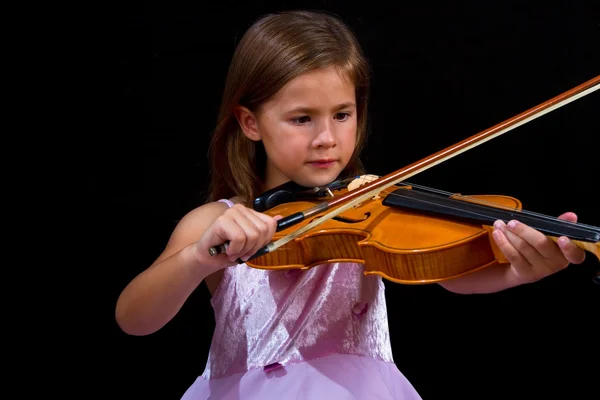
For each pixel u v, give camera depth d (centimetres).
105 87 838
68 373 832
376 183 443
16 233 834
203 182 847
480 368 866
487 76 858
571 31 838
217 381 489
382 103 866
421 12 855
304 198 507
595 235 365
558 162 855
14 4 817
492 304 880
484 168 866
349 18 853
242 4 834
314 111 474
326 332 477
